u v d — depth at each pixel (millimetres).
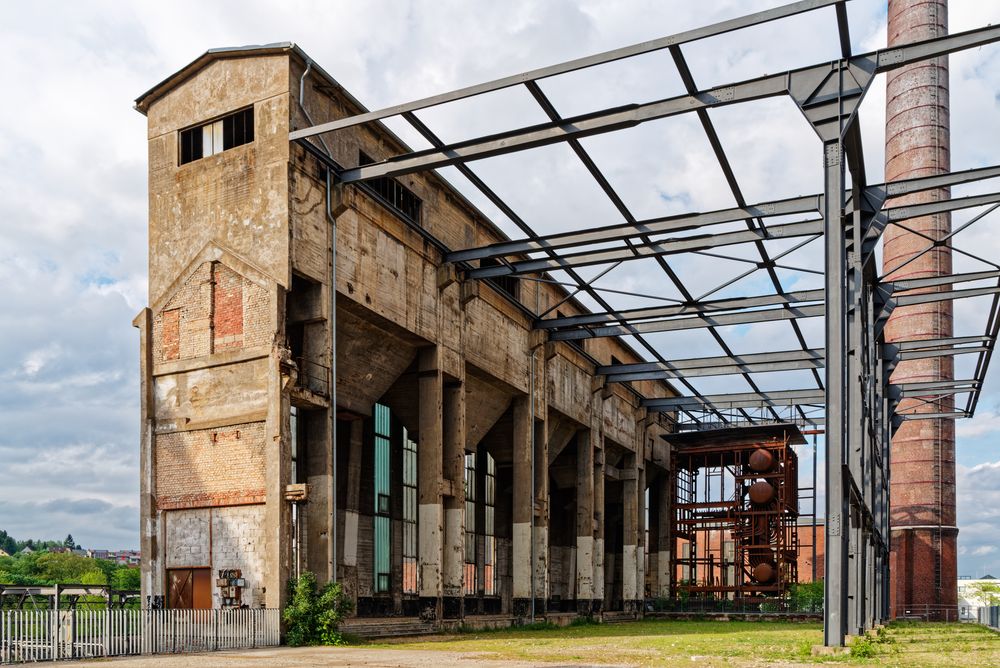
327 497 23875
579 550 44375
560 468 48875
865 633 25859
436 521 29703
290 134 23844
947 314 53156
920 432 54219
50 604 25469
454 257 31219
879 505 38469
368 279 26875
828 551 18094
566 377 42656
